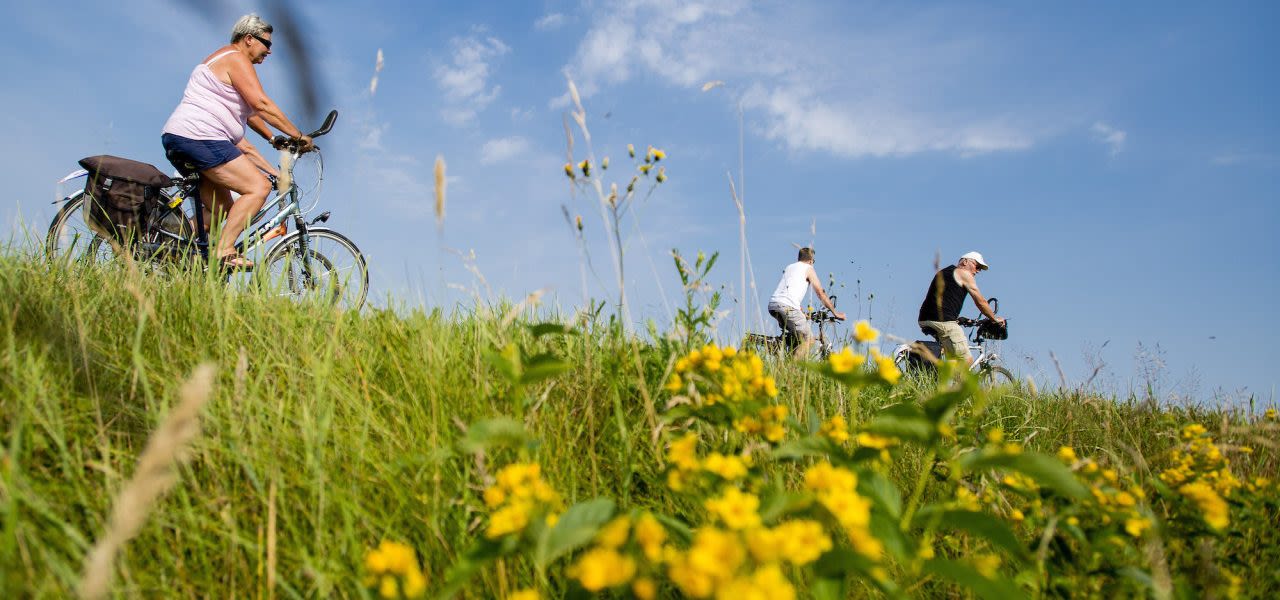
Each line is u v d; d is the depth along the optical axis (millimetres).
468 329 2434
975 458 1198
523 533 1049
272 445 1518
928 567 1076
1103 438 3072
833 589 1057
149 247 3947
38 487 1363
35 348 1839
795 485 1866
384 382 2059
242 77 4113
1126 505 1518
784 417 1622
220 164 4102
